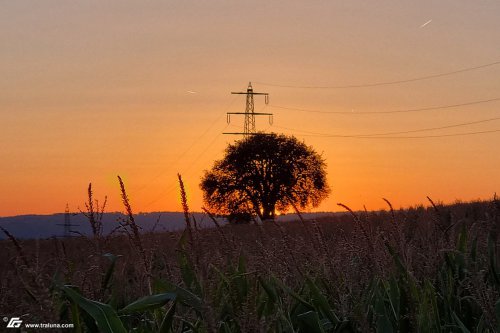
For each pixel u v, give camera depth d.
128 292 4.57
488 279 4.93
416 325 3.88
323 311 4.05
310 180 105.19
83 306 3.11
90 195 3.96
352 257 4.41
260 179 104.00
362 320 3.70
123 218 3.74
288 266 4.59
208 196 105.56
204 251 3.52
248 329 3.42
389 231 4.69
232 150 105.00
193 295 3.34
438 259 5.03
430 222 5.63
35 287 2.84
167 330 3.33
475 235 5.18
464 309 4.61
